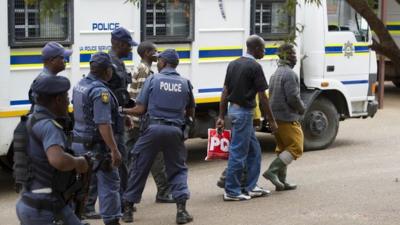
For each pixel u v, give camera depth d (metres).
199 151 14.26
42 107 5.79
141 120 9.22
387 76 22.36
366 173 12.06
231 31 12.83
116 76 8.60
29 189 5.77
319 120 14.09
